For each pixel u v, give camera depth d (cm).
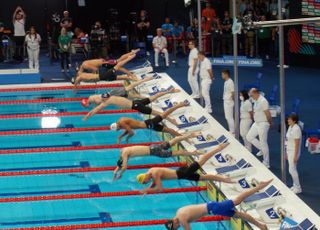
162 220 1156
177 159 1466
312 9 2197
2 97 2078
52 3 2795
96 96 1519
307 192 1231
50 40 2564
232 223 1141
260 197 1098
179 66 2414
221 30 2431
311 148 1447
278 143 1519
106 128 1712
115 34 2578
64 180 1362
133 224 1143
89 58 2420
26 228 1120
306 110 1758
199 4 1712
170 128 1469
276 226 1052
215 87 2106
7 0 2772
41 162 1470
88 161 1473
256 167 1283
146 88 1861
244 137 1441
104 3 2812
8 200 1252
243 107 1422
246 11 2339
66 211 1212
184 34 2600
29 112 1900
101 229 1127
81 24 2820
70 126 1744
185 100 1666
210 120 1596
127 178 1366
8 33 2633
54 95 2102
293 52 2372
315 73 2238
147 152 1259
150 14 2831
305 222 981
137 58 2581
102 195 1272
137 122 1404
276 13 2355
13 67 2430
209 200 1256
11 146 1581
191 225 1146
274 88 1728
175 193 1288
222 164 1296
